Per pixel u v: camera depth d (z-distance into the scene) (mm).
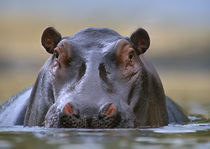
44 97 21594
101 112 17750
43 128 19312
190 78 87000
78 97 18344
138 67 21875
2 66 115188
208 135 17266
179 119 27750
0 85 60812
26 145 14414
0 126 22797
